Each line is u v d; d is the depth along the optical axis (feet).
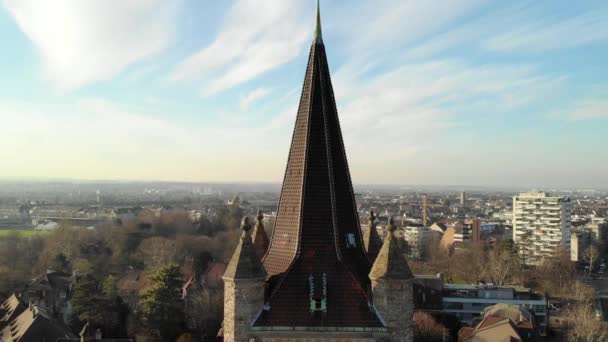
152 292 494.59
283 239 146.10
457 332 509.35
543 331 543.39
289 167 151.43
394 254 132.57
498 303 549.13
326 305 132.67
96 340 416.05
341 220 145.59
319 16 155.02
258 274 131.03
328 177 145.38
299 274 137.28
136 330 490.90
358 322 130.31
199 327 513.04
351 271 138.51
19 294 561.43
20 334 414.62
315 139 147.64
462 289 600.39
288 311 132.26
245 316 129.29
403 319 129.59
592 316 511.81
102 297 504.02
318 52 153.17
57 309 583.99
